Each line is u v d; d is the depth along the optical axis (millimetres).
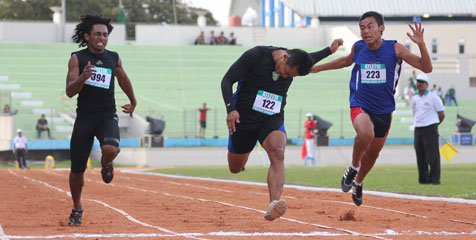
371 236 16625
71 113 100750
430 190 33188
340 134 100750
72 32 127188
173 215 22594
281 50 18375
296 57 17828
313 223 19969
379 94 21125
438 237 16500
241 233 17188
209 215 22562
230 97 17594
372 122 21234
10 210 24703
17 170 75500
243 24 167250
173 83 116062
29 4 185875
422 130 37906
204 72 121625
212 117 102500
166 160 89000
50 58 118000
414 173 50625
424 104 37750
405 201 28156
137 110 102750
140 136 97000
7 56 117625
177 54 125562
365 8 151000
